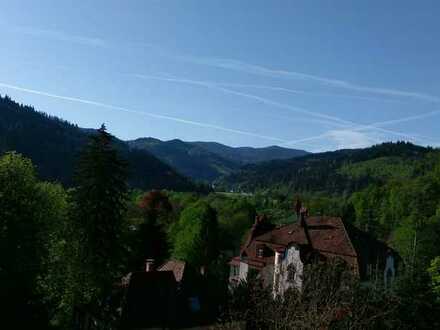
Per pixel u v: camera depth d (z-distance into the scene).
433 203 99.25
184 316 42.47
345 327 20.81
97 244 40.00
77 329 43.78
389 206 121.81
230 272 58.31
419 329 26.38
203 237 78.81
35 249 43.44
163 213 104.88
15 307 44.59
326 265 25.30
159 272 43.78
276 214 136.88
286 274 40.97
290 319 19.73
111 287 41.91
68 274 42.25
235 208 115.62
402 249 76.69
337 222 48.94
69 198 41.59
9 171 42.75
